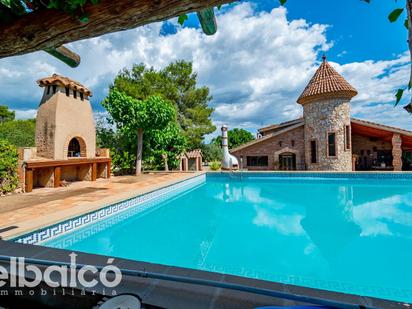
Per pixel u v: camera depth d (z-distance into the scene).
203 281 1.77
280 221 7.37
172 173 15.88
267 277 4.19
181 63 25.14
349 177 13.87
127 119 14.50
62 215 5.61
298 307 1.54
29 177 9.20
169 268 2.08
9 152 8.85
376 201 9.48
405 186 12.22
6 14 1.50
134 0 1.36
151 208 9.14
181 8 1.36
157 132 15.77
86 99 13.31
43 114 11.32
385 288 3.81
